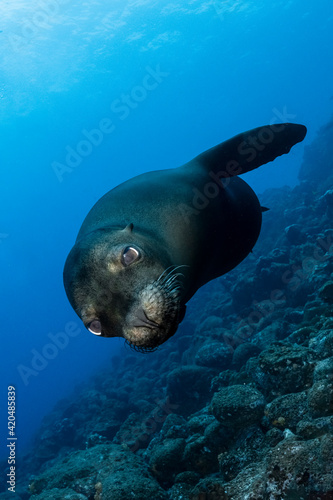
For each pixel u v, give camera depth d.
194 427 6.68
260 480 4.18
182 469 6.19
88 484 6.51
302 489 3.76
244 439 5.35
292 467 3.90
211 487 4.55
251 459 5.10
